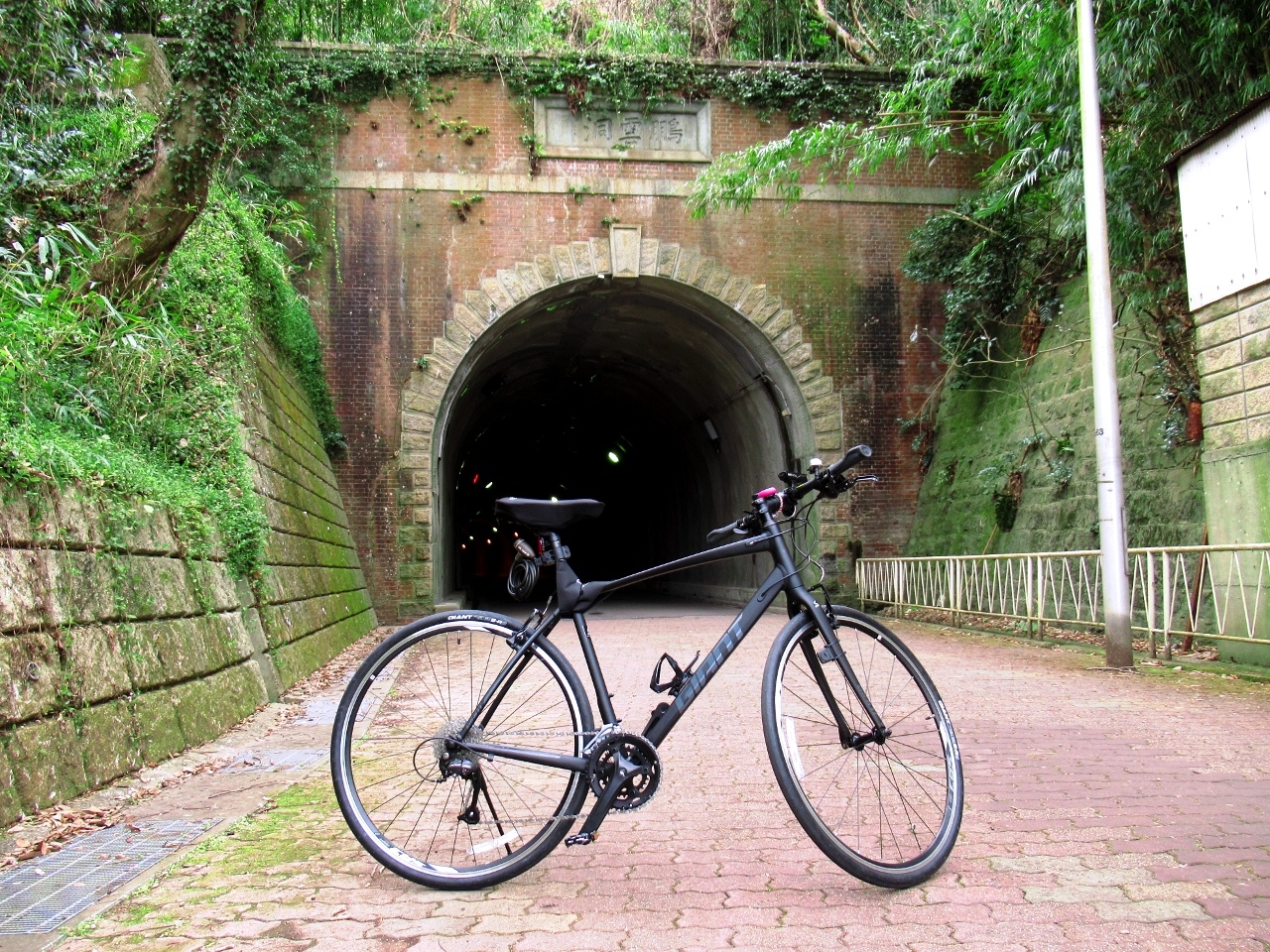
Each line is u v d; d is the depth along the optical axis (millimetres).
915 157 16516
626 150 15828
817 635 3027
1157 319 10500
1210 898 2709
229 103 8086
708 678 2904
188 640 5773
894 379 16344
